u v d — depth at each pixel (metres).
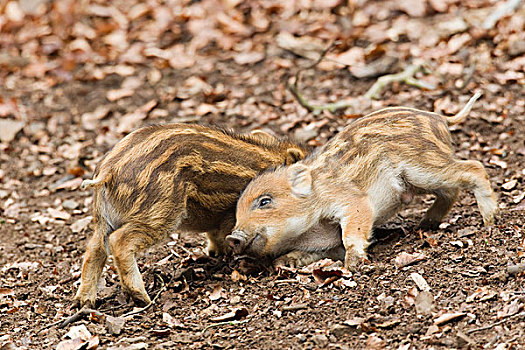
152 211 9.83
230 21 21.20
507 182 12.27
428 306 8.63
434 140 10.58
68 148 16.83
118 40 21.62
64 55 21.36
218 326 9.02
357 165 10.61
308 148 12.13
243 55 19.39
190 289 10.25
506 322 8.14
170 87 18.66
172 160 10.05
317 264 10.22
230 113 16.77
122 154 9.98
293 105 16.69
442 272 9.33
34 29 23.09
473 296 8.69
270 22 20.95
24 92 19.52
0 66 21.11
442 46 17.78
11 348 8.95
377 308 8.77
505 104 14.92
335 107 16.12
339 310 8.91
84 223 13.30
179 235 12.25
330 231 10.89
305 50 18.97
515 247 9.65
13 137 17.31
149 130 10.34
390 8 20.17
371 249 10.60
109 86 19.28
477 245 9.89
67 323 9.62
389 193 10.73
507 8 18.20
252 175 10.82
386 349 8.02
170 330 9.01
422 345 8.00
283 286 9.82
